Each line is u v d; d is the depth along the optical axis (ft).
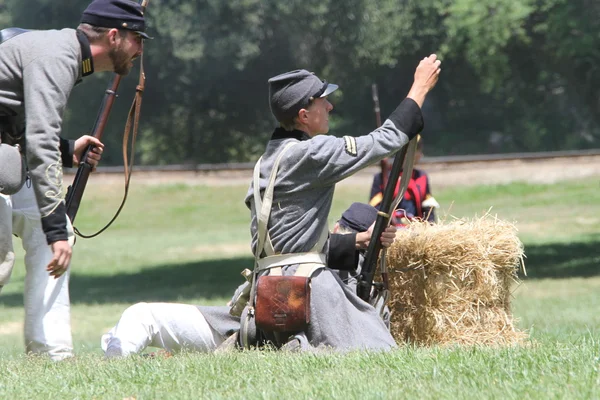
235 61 257.96
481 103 530.68
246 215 324.60
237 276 218.18
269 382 39.29
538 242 245.04
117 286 210.18
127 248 276.62
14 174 46.65
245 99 282.77
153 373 42.14
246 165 350.43
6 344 98.07
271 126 298.56
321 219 49.65
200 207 330.95
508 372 39.01
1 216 48.80
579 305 128.88
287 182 49.11
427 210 81.87
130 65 49.93
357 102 471.21
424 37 400.88
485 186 329.31
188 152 317.22
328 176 48.80
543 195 316.19
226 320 51.88
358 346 48.03
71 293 198.29
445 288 57.47
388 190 51.57
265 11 260.21
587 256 216.74
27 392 40.06
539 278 180.04
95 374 43.01
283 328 47.98
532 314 115.03
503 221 59.82
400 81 449.06
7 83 46.09
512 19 349.20
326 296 48.75
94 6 47.98
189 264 243.40
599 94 438.40
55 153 45.42
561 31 338.34
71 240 52.60
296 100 50.26
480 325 58.29
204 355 46.83
